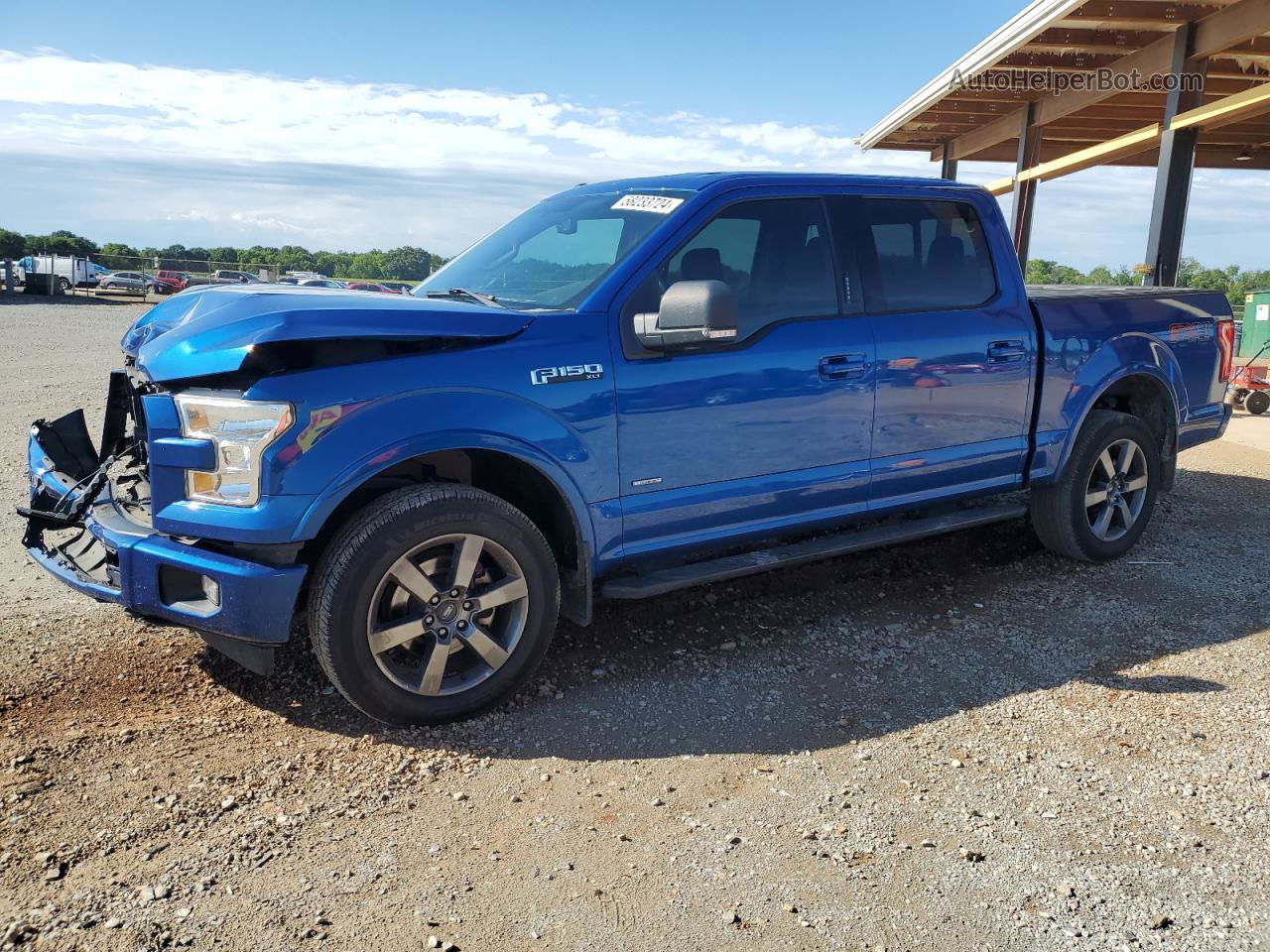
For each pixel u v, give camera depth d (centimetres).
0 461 761
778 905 253
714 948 236
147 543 328
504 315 352
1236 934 243
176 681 377
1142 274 1122
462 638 347
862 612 475
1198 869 270
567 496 362
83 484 369
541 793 307
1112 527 559
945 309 468
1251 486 765
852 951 236
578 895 255
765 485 412
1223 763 328
